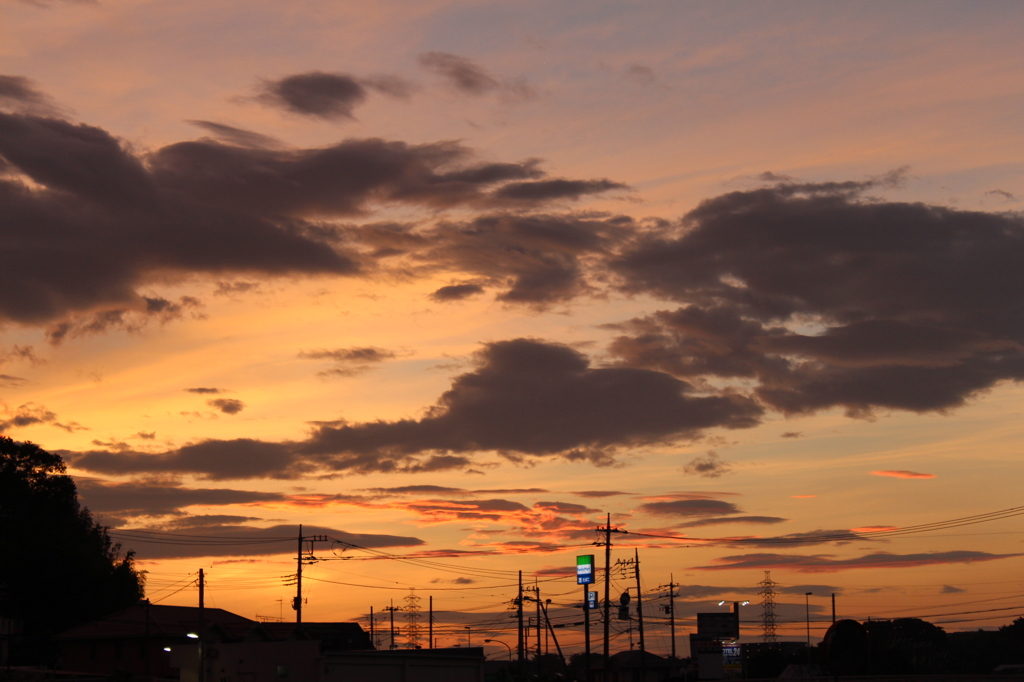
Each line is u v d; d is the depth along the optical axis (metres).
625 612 74.31
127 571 102.88
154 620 72.75
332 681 48.12
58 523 97.88
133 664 70.06
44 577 88.94
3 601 87.06
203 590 61.31
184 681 52.28
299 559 77.31
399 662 50.81
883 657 78.56
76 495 105.81
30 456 101.06
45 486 101.31
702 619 89.44
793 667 76.62
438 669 52.16
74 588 90.44
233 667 50.09
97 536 106.50
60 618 89.31
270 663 49.06
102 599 92.62
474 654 53.69
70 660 72.81
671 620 98.44
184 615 75.38
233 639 72.50
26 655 84.12
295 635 75.44
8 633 83.75
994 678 49.47
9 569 88.31
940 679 51.16
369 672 49.50
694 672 90.25
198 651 52.28
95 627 74.00
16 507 96.75
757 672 94.81
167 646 69.31
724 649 93.25
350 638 90.44
